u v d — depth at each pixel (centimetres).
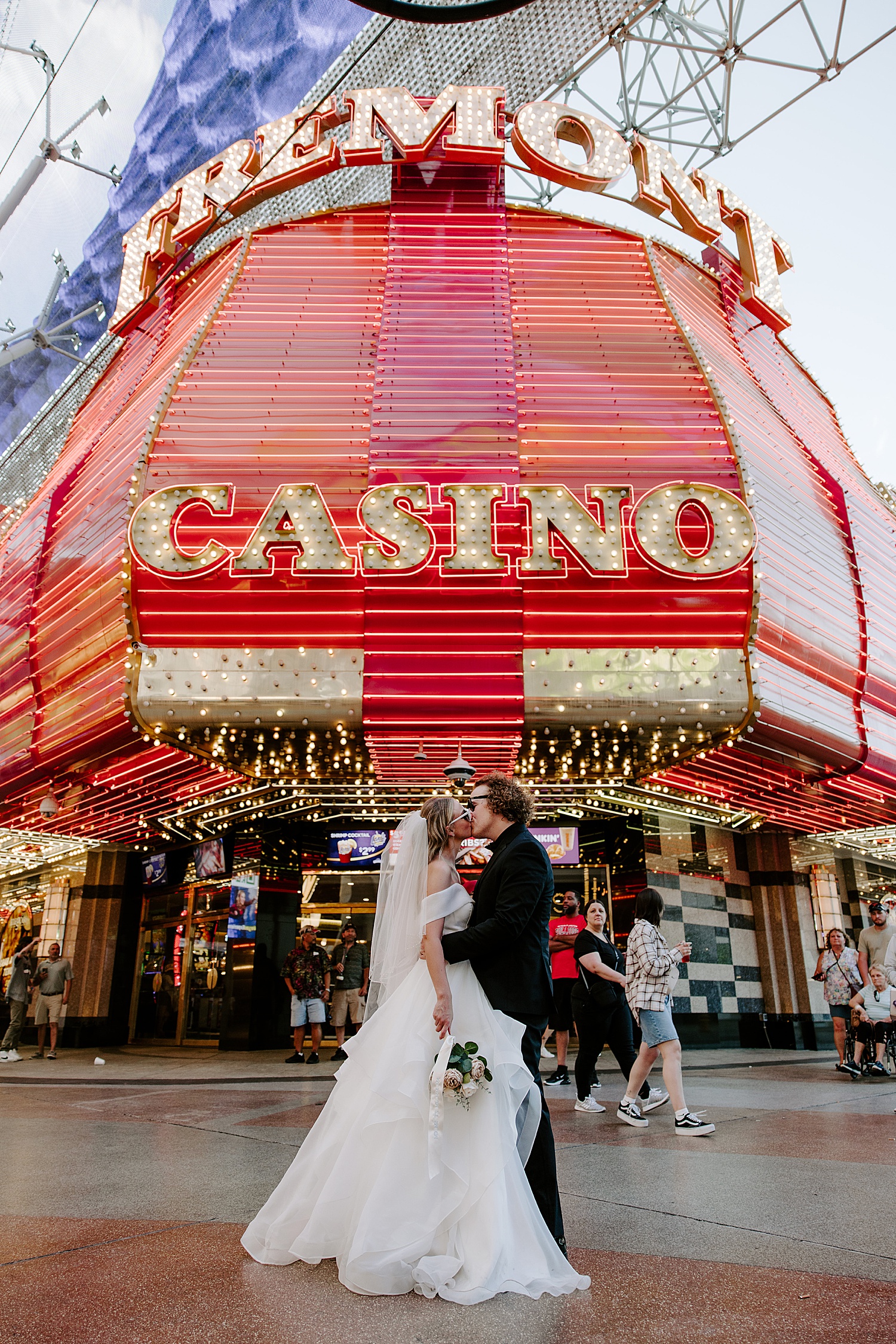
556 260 1301
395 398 1089
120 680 1035
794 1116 623
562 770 1184
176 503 1001
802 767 1231
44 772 1208
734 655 1012
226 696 984
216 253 1395
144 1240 297
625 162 1392
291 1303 235
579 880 1477
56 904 1777
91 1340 209
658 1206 349
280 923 1449
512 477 1029
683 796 1380
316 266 1279
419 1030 282
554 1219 273
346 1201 269
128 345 1578
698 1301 239
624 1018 704
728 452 1066
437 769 1172
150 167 2458
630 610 1002
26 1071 1072
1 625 1338
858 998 976
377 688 988
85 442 1474
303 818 1492
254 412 1079
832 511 1327
